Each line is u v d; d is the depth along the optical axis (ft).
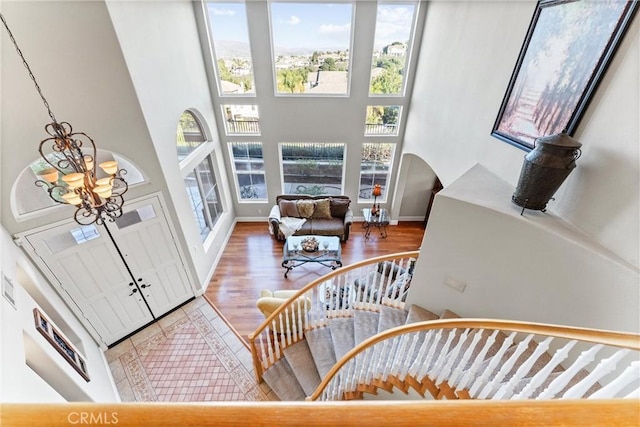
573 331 4.94
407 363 8.11
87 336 13.00
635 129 6.38
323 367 11.68
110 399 11.35
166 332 15.29
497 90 11.10
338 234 22.57
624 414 1.59
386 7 17.97
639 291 6.31
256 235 24.07
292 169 24.29
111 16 10.30
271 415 1.61
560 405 1.64
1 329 5.98
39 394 5.87
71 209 11.54
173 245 15.29
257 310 16.79
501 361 8.64
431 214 10.07
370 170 24.41
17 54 9.27
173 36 15.10
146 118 12.40
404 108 21.20
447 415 1.62
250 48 18.89
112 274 13.42
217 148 21.52
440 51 15.92
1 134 9.58
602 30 6.95
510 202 9.27
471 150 12.94
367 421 1.60
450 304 11.06
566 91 8.02
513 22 10.15
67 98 10.50
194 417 1.59
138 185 13.17
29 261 10.95
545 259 8.16
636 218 6.43
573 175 8.04
